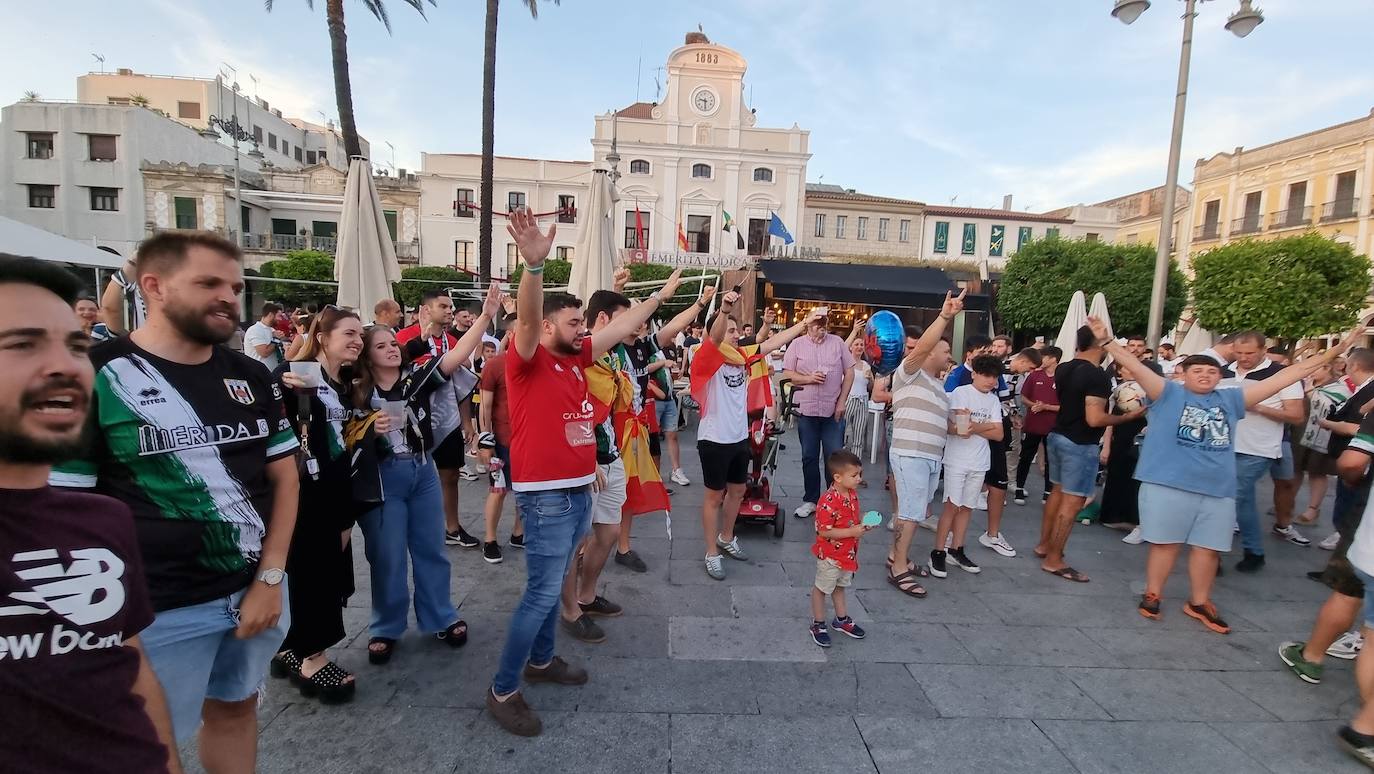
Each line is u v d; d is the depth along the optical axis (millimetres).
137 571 1292
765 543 5289
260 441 1964
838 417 5969
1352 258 18578
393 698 2980
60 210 31547
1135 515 5973
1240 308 19469
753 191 36719
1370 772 2721
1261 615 4242
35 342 1063
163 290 1721
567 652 3465
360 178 6664
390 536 3232
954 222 38844
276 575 1974
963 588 4562
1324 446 6191
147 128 32250
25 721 1086
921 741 2807
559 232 35969
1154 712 3100
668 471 7754
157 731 1318
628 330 3166
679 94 36188
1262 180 30125
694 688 3154
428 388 3406
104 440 1654
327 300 28484
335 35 12188
